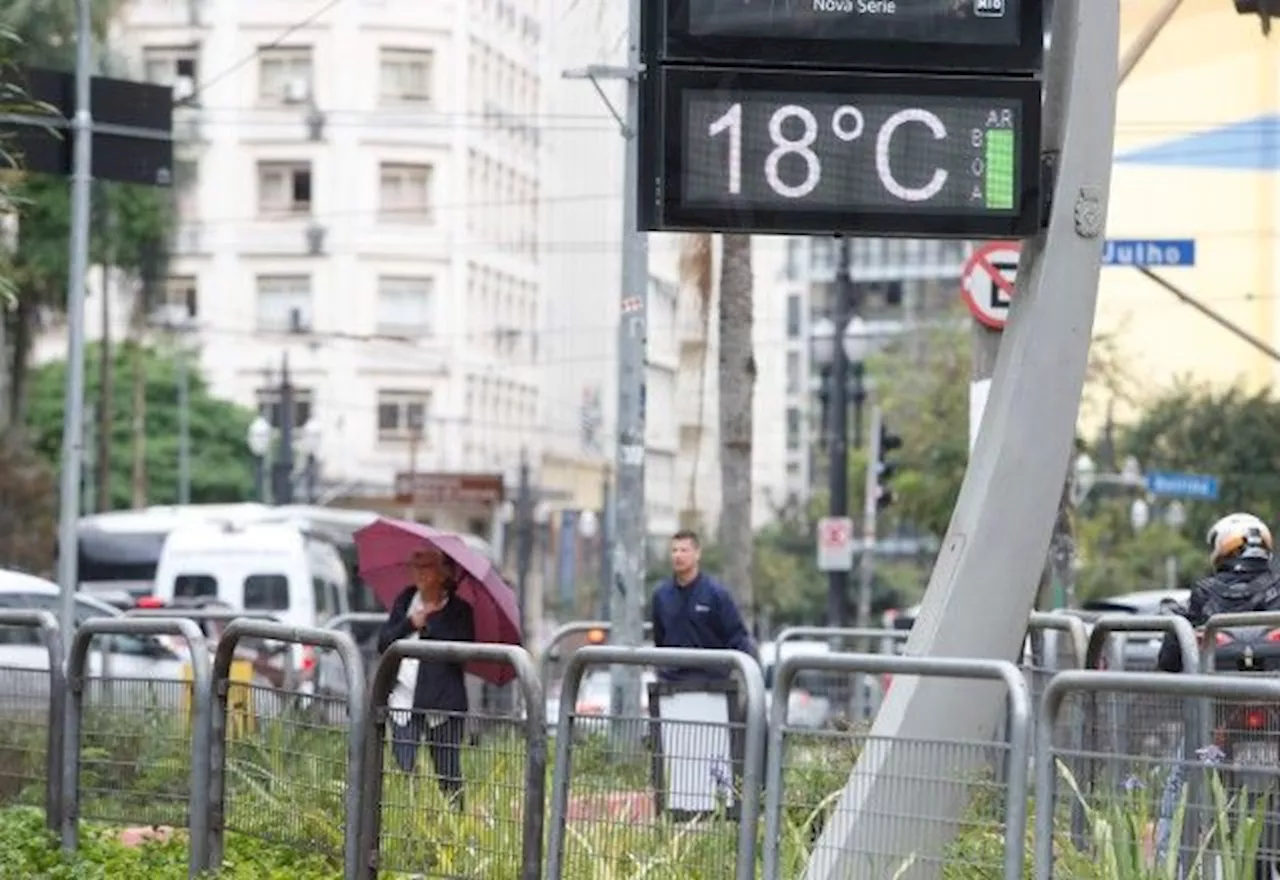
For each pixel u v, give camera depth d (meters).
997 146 14.54
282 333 132.12
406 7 127.19
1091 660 17.64
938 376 95.31
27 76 25.70
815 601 123.62
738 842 13.27
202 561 48.44
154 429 125.12
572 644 34.44
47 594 32.19
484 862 14.42
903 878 12.94
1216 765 11.71
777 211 14.41
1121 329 78.56
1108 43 14.68
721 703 18.38
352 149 128.75
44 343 126.50
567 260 139.75
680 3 14.38
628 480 36.22
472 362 133.62
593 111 127.06
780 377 190.62
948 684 13.97
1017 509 14.59
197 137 75.50
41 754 18.12
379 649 22.05
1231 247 67.81
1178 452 84.19
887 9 14.50
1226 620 16.67
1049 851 11.99
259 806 16.11
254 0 124.88
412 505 116.25
